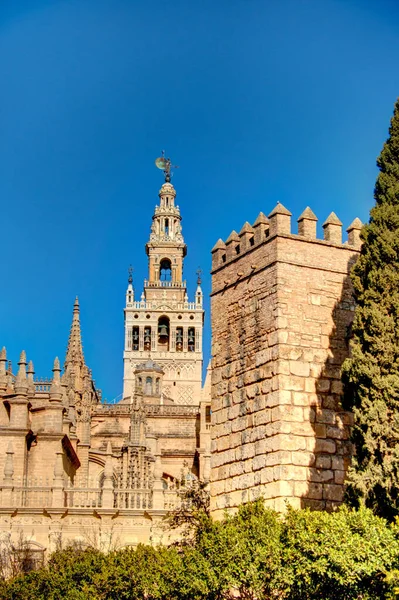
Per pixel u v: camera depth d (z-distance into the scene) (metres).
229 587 37.97
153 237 146.25
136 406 79.25
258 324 44.12
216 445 45.56
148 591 41.81
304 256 44.12
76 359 94.19
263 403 42.91
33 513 67.38
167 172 153.00
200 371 134.12
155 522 67.94
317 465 41.75
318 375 42.94
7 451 69.69
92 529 67.56
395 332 38.19
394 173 40.28
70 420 81.81
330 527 34.16
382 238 39.19
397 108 40.97
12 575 56.62
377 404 37.31
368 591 33.78
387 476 36.50
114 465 88.31
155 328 136.25
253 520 37.41
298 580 35.25
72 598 43.94
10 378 77.06
